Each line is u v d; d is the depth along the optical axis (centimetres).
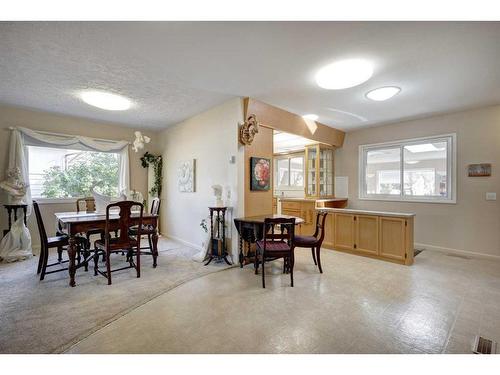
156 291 259
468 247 401
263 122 380
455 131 414
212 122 397
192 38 208
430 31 196
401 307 226
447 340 178
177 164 495
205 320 204
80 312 215
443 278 298
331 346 171
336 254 405
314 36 204
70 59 246
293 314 213
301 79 288
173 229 508
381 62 247
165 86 313
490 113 381
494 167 378
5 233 380
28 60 249
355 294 253
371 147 518
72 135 453
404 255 347
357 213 396
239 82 298
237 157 352
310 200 525
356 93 329
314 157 562
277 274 313
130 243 298
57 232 356
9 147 395
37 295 247
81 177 484
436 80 288
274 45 218
